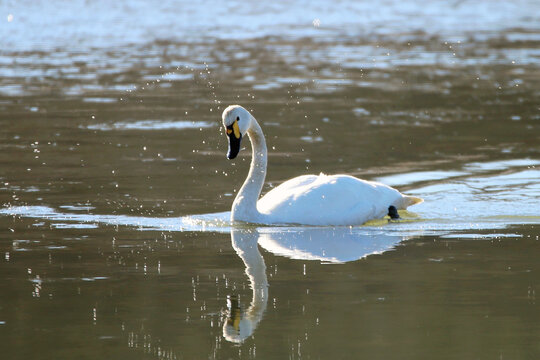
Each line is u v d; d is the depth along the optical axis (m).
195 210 14.76
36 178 16.67
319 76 29.36
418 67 31.30
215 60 32.31
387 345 8.95
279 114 23.23
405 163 18.19
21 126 21.39
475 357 8.66
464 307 10.02
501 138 20.44
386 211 14.39
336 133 21.06
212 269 11.52
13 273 11.30
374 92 26.58
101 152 18.94
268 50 34.88
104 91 26.23
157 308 10.08
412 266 11.59
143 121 22.25
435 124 22.09
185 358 8.68
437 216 14.51
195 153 19.06
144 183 16.50
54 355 8.77
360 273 11.30
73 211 14.52
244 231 13.51
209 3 49.38
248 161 18.64
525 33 40.09
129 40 36.81
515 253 12.16
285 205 14.08
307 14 46.41
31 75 28.69
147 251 12.34
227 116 14.09
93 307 10.12
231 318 9.74
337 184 14.21
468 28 41.88
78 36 37.66
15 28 39.12
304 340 9.09
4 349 8.91
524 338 9.09
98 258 11.98
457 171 17.48
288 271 11.41
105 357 8.72
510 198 15.52
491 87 27.39
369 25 42.78
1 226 13.55
